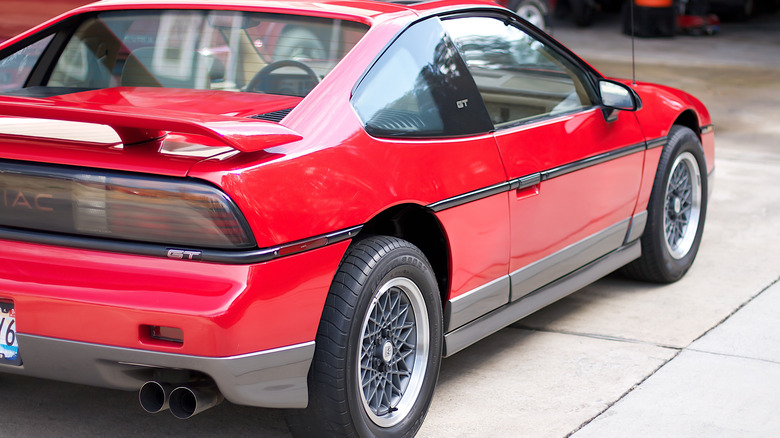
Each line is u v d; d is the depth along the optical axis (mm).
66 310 2414
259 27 3162
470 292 3199
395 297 2867
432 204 2920
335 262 2596
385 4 3273
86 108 2301
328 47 3010
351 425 2678
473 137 3170
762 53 13797
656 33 15531
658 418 3145
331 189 2584
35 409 3145
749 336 3947
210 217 2344
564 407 3238
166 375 2488
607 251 4125
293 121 2633
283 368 2502
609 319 4172
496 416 3162
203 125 2219
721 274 4820
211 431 3027
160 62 3252
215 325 2324
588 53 13625
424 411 3004
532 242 3492
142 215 2387
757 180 6797
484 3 3527
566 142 3639
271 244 2400
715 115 9188
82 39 3420
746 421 3127
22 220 2500
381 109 2883
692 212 4785
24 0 6590
